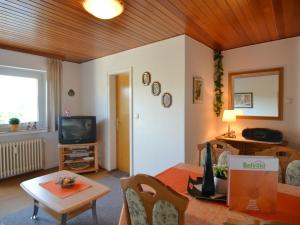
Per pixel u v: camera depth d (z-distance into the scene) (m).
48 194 1.89
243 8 2.09
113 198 2.77
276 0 1.93
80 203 1.75
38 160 3.79
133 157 3.49
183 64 2.81
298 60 2.97
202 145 2.13
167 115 3.02
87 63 4.32
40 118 3.97
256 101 3.36
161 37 2.92
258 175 1.12
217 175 1.34
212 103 3.62
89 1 1.71
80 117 3.79
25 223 2.20
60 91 4.09
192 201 1.23
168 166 3.03
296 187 1.42
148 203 1.04
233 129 3.58
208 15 2.24
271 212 1.10
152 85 3.17
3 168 3.34
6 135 3.46
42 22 2.38
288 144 3.06
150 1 1.92
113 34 2.78
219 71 3.62
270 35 2.93
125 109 3.89
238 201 1.13
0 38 2.92
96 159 3.86
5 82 3.54
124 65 3.57
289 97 3.06
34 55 3.72
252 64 3.37
